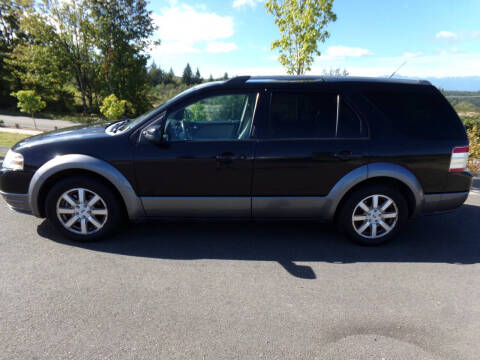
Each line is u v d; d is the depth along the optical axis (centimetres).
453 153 346
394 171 339
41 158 333
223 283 283
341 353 205
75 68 3183
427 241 382
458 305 260
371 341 217
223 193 343
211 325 228
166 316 236
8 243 344
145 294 262
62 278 281
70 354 198
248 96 346
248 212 352
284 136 338
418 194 348
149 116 340
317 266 318
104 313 237
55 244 345
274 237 383
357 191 349
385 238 361
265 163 335
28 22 2891
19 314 232
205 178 337
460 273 311
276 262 324
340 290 277
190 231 392
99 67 3081
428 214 362
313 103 343
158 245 353
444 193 354
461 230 416
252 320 235
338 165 338
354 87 348
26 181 337
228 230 398
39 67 3033
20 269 294
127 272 295
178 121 347
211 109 347
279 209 351
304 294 270
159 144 331
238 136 341
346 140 338
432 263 329
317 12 771
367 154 338
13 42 3791
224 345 209
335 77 363
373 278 298
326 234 395
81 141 337
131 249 341
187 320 232
